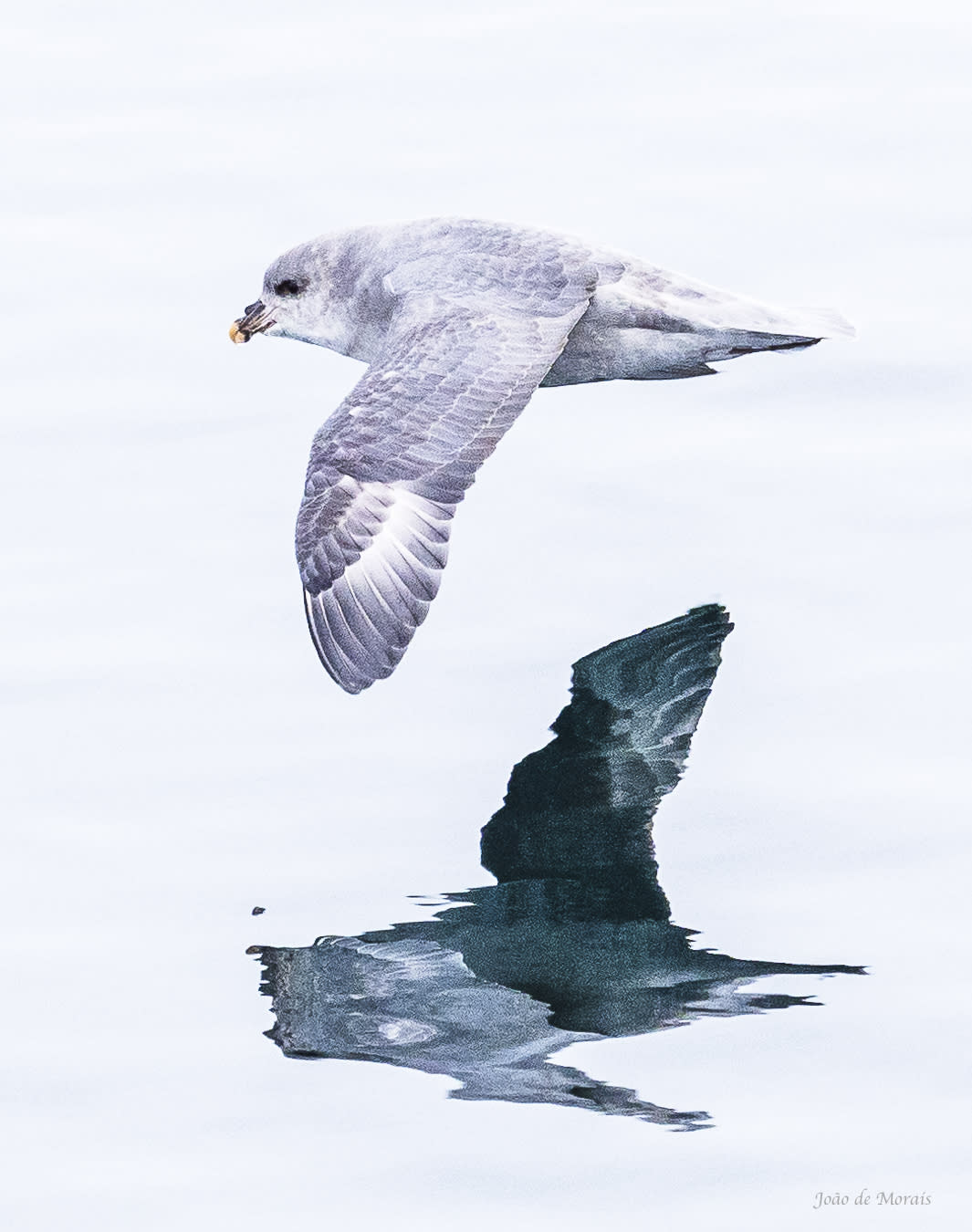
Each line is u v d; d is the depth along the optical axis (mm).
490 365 14180
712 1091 10039
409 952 11430
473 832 12703
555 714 14148
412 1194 9508
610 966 11133
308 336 16625
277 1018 10828
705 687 14336
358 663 12680
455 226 15891
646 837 12508
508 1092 10102
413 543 13078
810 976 10914
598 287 15297
